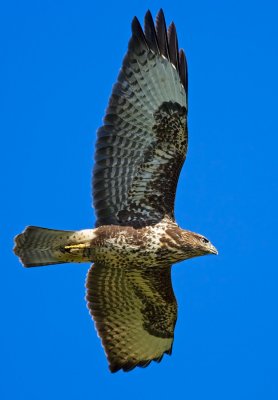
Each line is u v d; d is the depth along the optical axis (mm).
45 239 16062
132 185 16531
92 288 17578
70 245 16141
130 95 16500
